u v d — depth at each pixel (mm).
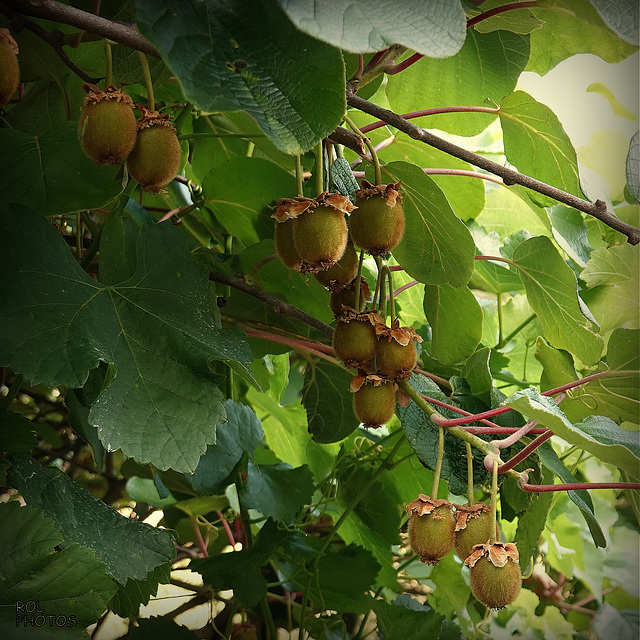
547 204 732
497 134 1099
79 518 497
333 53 420
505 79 719
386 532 857
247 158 705
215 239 888
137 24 388
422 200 599
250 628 827
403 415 635
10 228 472
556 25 635
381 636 777
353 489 876
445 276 635
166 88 777
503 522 988
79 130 473
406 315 993
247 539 760
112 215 529
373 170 623
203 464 737
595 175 787
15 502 457
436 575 910
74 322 458
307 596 779
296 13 373
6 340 431
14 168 518
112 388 449
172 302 513
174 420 453
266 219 747
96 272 668
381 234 522
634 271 802
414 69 730
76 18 418
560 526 1029
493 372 870
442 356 747
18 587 443
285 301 764
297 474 791
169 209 849
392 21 395
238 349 515
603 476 1054
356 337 536
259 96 409
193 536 921
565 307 714
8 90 438
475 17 591
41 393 1014
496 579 469
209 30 414
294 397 971
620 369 617
